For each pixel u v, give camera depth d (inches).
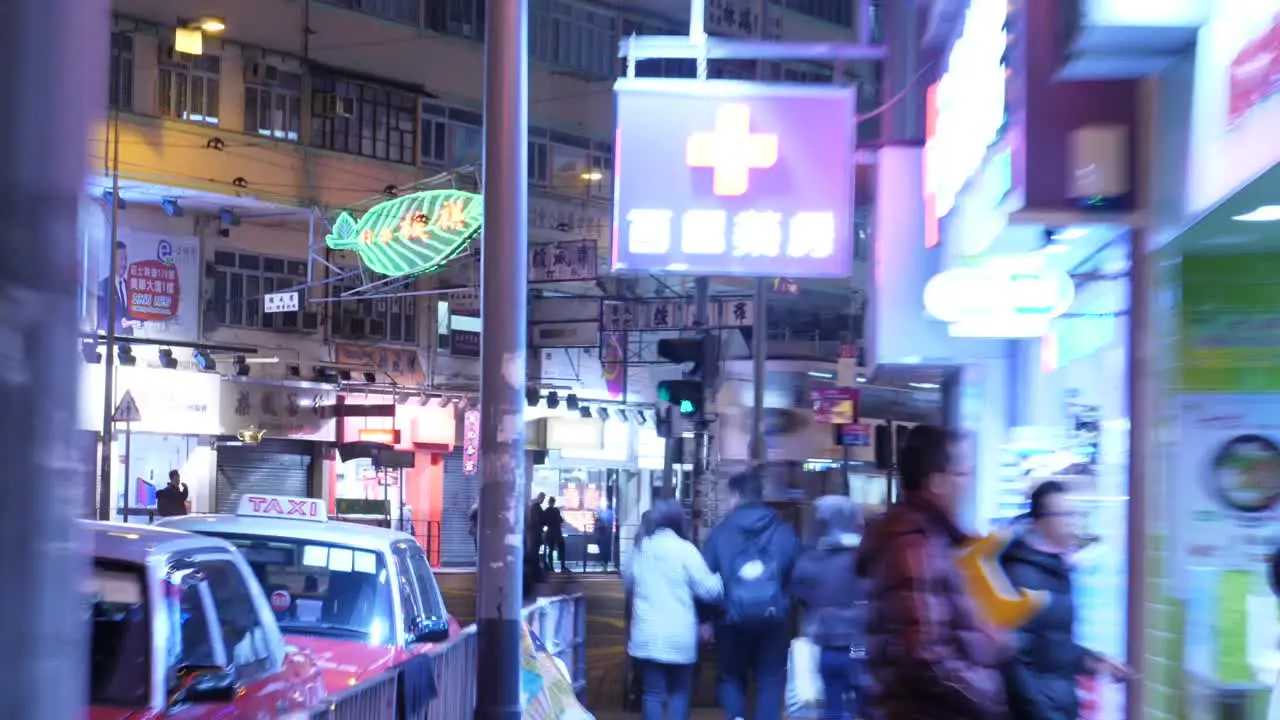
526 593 875.4
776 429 1026.1
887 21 523.8
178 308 1242.6
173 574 225.6
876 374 540.1
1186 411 286.5
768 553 373.4
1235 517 284.8
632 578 370.3
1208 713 281.6
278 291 1309.1
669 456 904.9
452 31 1427.2
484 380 297.4
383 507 1360.7
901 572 175.0
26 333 64.9
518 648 295.6
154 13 1210.6
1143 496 291.6
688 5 1593.3
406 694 292.5
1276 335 284.0
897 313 477.1
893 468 962.1
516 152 300.5
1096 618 328.2
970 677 170.6
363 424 1373.0
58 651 64.7
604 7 1568.7
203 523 361.1
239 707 220.4
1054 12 286.0
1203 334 285.9
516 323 298.7
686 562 364.5
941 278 346.3
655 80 471.5
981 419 471.5
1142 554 290.8
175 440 1261.1
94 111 69.0
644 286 1510.8
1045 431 394.0
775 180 469.1
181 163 1213.7
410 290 1405.0
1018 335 350.6
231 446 1301.7
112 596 216.7
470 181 1421.0
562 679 397.7
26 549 63.9
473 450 1430.9
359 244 1161.4
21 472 64.1
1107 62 272.1
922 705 171.5
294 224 1323.8
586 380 1567.4
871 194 535.8
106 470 1093.8
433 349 1430.9
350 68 1342.3
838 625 380.8
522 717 310.2
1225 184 235.6
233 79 1259.8
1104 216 288.0
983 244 354.6
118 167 1172.5
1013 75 307.6
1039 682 219.3
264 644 251.0
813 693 443.5
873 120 1210.6
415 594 362.6
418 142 1396.4
